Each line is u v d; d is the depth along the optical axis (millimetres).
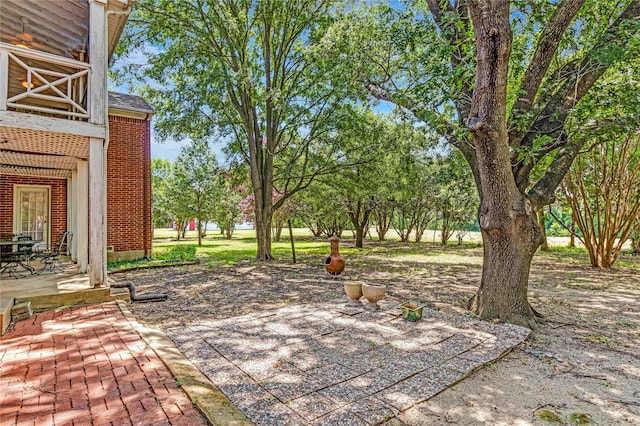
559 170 5723
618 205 12211
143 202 12602
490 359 3893
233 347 4172
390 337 4539
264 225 13508
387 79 7535
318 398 3000
